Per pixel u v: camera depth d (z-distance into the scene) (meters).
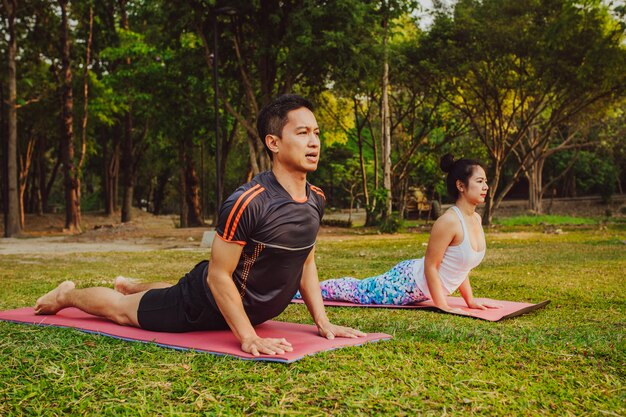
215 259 3.21
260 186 3.22
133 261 9.92
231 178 40.78
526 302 5.12
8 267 8.83
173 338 3.39
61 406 2.35
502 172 41.72
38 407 2.35
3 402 2.41
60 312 4.29
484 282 6.35
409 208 35.28
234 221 3.13
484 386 2.55
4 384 2.62
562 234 17.00
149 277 7.19
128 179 31.09
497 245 12.59
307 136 3.23
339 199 53.50
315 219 3.38
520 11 21.64
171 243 16.42
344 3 16.50
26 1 25.75
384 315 4.52
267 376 2.68
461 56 22.11
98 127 35.69
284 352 3.03
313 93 20.78
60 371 2.79
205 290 3.38
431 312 4.68
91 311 3.89
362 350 3.10
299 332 3.64
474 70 22.20
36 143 36.75
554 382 2.62
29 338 3.47
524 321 4.25
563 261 8.64
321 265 8.67
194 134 23.66
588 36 20.59
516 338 3.50
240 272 3.25
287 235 3.24
